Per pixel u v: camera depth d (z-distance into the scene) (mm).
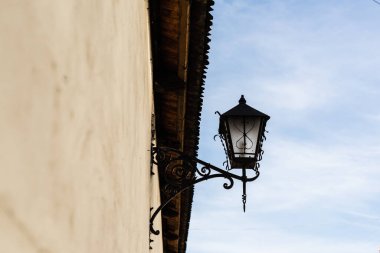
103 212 2139
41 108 1244
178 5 5047
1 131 998
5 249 1022
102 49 2021
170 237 11398
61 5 1386
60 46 1389
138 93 3764
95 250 1981
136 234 3852
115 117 2455
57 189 1380
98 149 1975
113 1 2256
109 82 2227
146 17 4566
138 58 3703
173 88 6215
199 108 6812
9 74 1044
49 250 1310
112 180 2391
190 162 5344
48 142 1300
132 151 3385
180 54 5738
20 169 1098
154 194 6762
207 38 5699
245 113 5371
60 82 1401
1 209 1001
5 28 1025
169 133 7457
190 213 10367
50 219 1315
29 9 1148
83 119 1688
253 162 5270
